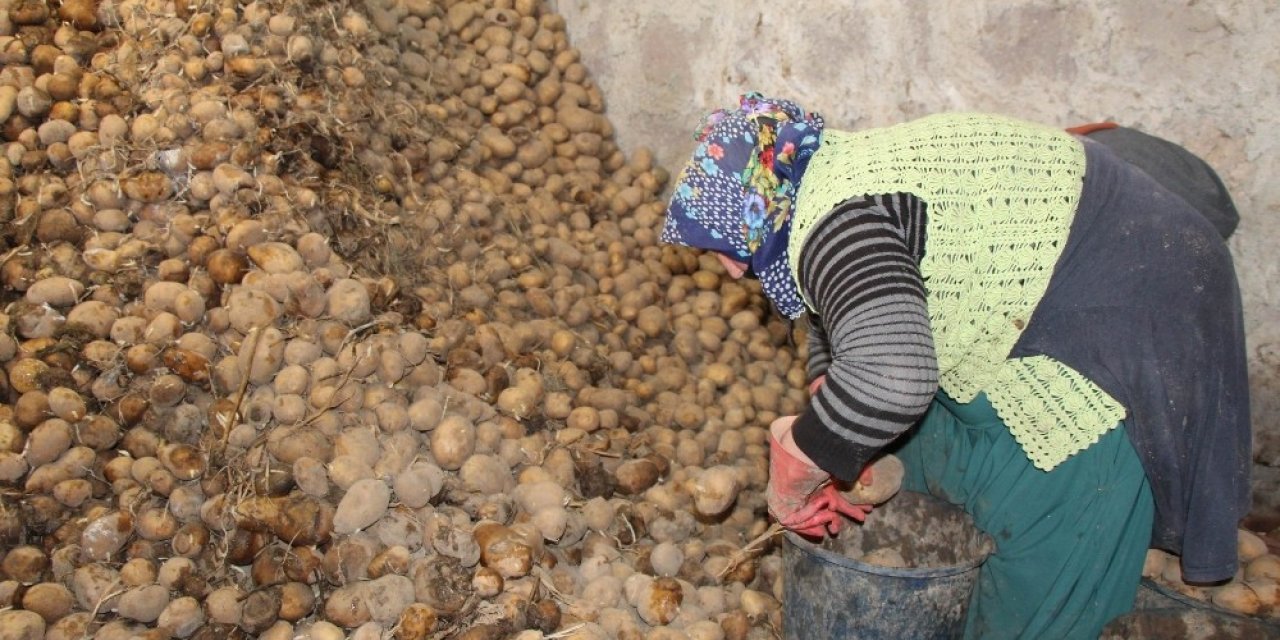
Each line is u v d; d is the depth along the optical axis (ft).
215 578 6.34
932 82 9.59
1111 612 5.84
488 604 6.33
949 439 6.31
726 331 10.44
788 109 5.29
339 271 7.62
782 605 6.78
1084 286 5.30
